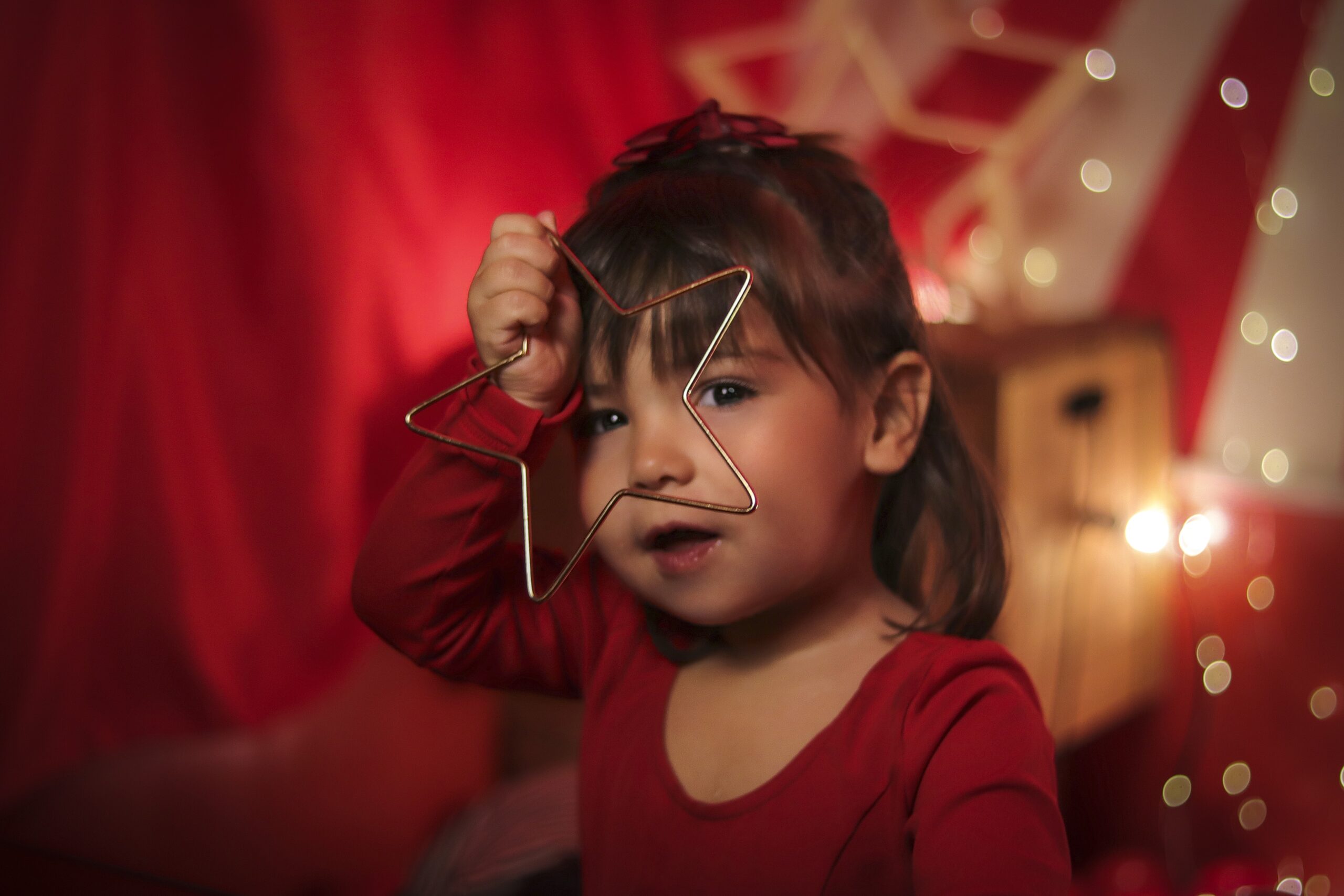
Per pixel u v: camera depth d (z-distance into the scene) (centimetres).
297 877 127
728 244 57
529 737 150
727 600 54
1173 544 153
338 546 130
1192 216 162
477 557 60
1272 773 158
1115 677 146
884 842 52
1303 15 154
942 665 55
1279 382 158
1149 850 160
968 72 168
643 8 159
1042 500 129
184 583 119
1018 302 156
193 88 119
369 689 134
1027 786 49
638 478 54
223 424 124
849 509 59
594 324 58
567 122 148
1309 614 156
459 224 139
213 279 122
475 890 114
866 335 60
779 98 171
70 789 113
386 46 130
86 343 113
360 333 131
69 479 113
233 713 124
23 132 109
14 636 111
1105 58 163
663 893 56
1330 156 153
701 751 59
